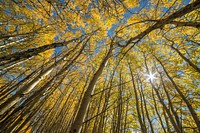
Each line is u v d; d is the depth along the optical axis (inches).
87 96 51.4
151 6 165.5
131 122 277.4
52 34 230.7
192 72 196.9
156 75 231.0
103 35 216.5
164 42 203.3
